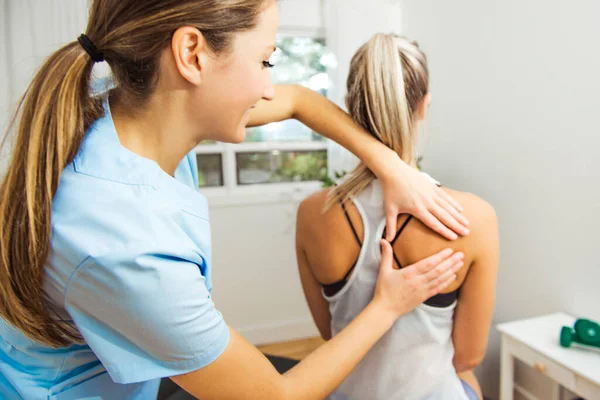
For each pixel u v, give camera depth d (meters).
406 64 0.80
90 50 0.50
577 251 1.46
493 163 1.83
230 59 0.48
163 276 0.45
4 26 1.97
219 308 2.70
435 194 0.76
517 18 1.64
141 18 0.46
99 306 0.46
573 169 1.45
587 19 1.35
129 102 0.52
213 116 0.52
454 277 0.73
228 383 0.51
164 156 0.55
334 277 0.86
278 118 0.87
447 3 2.06
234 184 2.81
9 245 0.45
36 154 0.46
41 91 0.48
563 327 1.30
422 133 2.30
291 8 2.67
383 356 0.83
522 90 1.64
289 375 0.56
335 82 2.65
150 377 0.49
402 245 0.78
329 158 2.73
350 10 2.54
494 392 1.89
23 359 0.58
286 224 2.74
